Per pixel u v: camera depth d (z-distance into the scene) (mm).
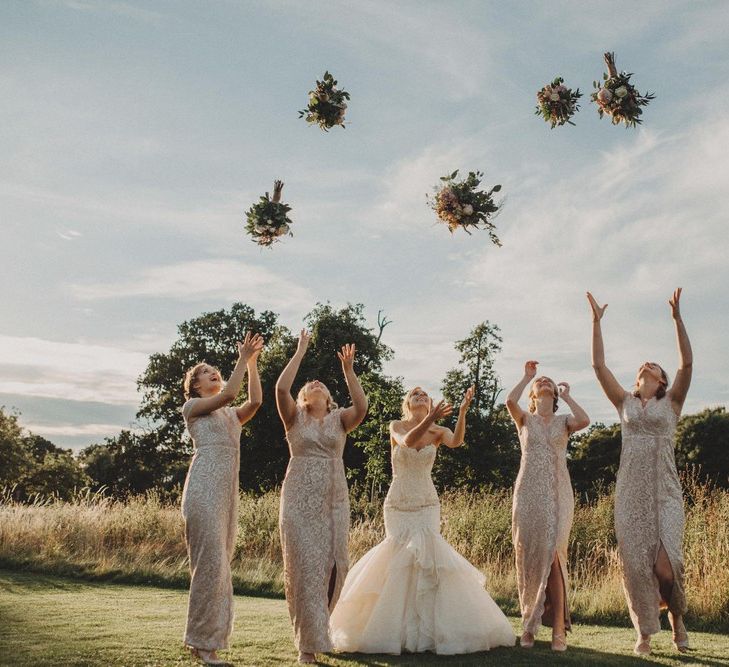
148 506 14727
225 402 5586
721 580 8375
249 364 6105
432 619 6012
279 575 11297
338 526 5867
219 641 5328
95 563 11555
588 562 11547
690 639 6895
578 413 6766
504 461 25344
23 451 50688
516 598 9555
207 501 5504
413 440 6270
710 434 36125
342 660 5605
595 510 13961
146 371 47750
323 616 5594
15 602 8023
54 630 6285
